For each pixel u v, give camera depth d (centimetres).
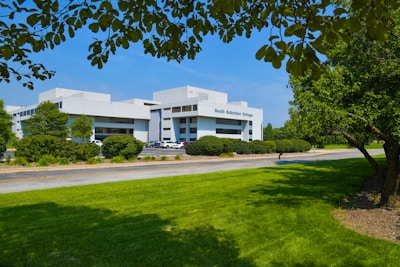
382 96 602
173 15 300
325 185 995
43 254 429
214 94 7675
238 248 450
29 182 1156
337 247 451
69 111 5906
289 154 3478
